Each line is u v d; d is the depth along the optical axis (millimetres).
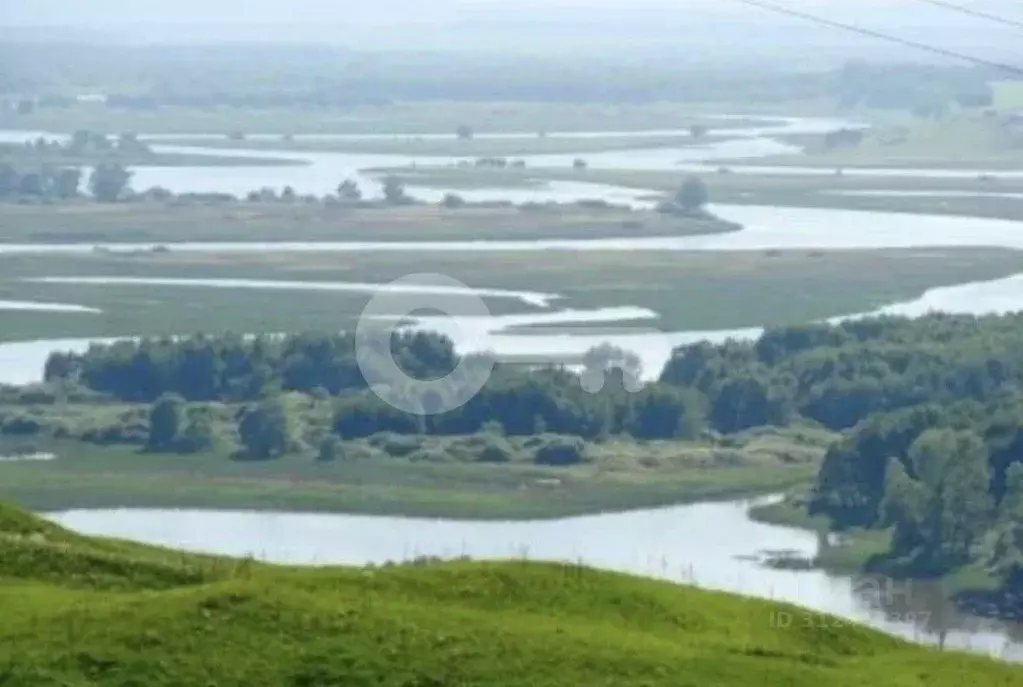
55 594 83750
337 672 74000
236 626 77375
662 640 82688
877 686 78750
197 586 85062
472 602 86500
